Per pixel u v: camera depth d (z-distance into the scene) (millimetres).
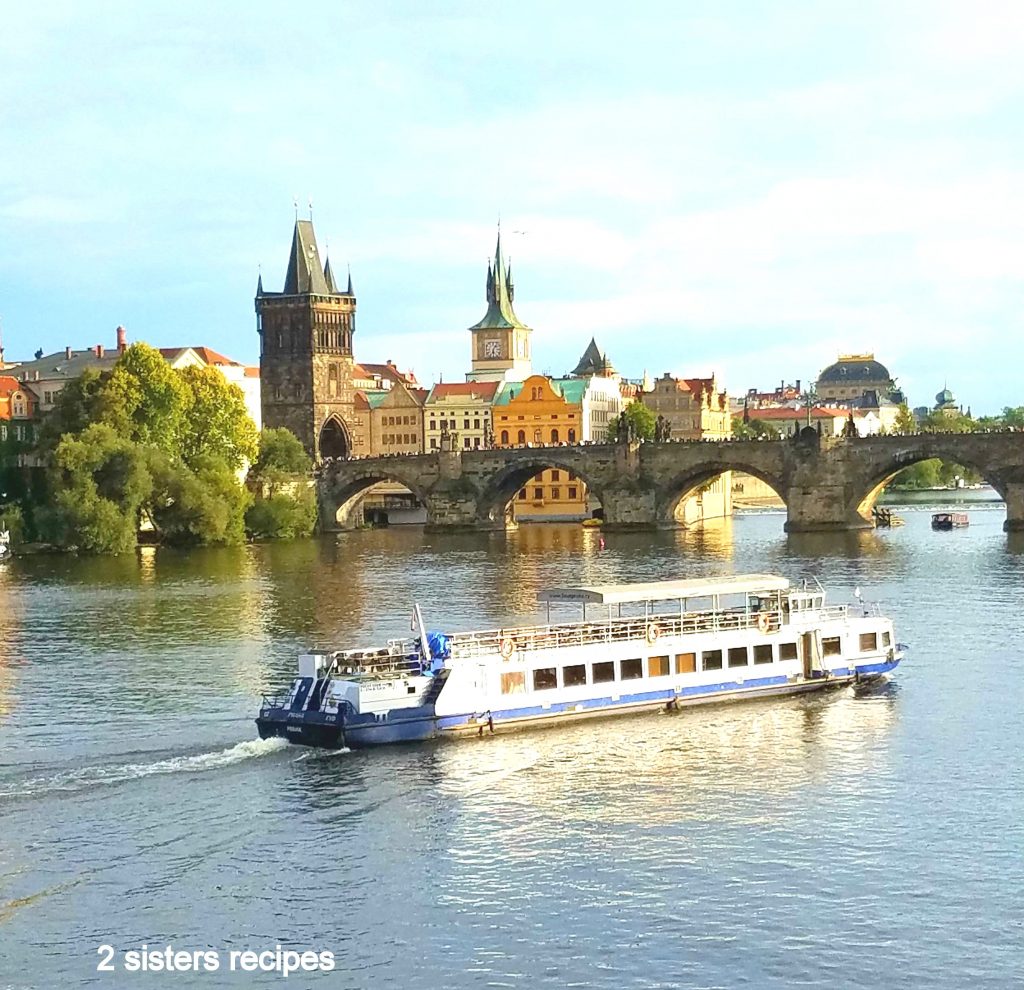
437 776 82625
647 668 95875
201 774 83375
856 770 83812
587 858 71062
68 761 86625
